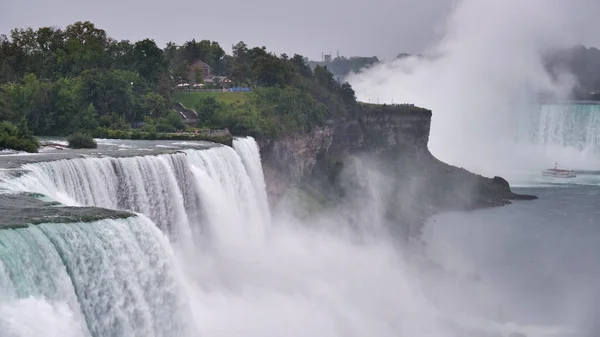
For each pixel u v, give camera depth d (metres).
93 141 80.50
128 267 43.16
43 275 37.41
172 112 105.12
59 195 53.03
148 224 46.19
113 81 102.62
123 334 42.12
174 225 66.44
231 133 106.06
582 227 117.62
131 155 65.88
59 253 39.31
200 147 81.69
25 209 43.72
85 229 41.47
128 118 103.31
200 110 110.00
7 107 93.00
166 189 65.75
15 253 36.44
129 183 62.00
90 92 101.00
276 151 111.69
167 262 47.03
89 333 38.84
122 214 45.12
